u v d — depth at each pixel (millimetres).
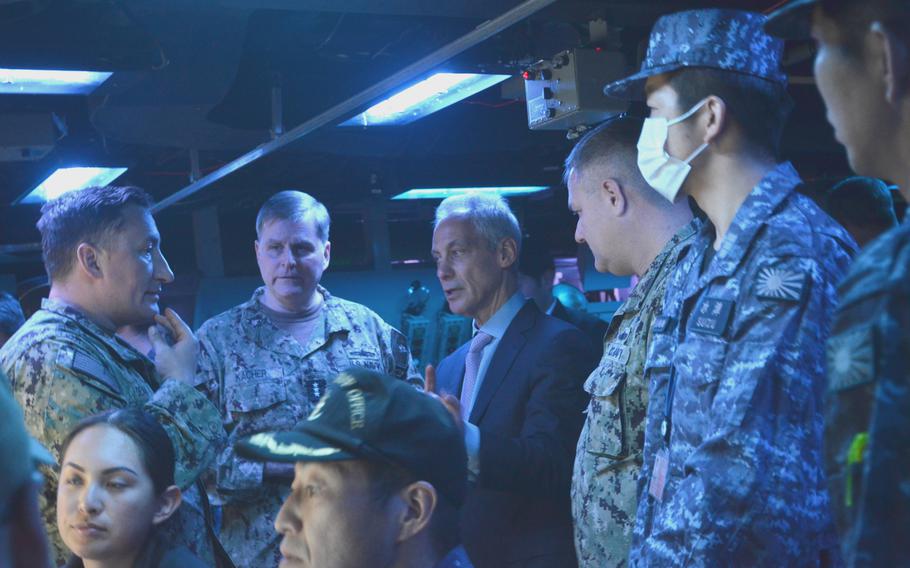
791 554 1574
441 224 3059
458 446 1554
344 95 4848
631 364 2223
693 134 1857
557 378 2764
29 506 837
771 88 1880
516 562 2711
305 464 1517
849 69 1120
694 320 1783
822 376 1644
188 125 4766
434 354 7660
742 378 1647
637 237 2344
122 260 2498
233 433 3133
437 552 1519
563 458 2650
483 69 4168
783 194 1776
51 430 2301
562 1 3678
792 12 1185
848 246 1784
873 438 950
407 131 5633
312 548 1495
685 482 1668
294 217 3312
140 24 3719
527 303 3018
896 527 935
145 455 2152
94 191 2543
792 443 1604
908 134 1091
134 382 2500
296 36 4555
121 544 2115
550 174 7406
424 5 3414
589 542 2273
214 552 2529
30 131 4820
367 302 7598
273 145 4645
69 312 2453
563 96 3721
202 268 7578
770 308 1666
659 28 1913
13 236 7090
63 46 3896
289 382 3197
